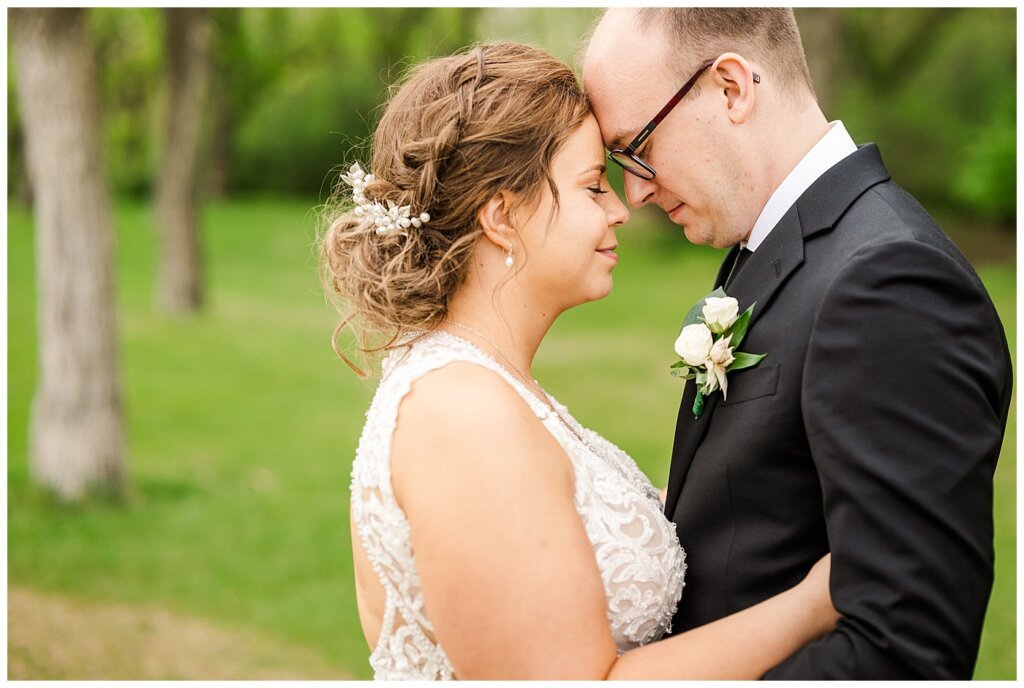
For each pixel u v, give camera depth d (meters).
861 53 17.56
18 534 5.48
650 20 1.82
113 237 6.03
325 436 7.64
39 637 4.34
